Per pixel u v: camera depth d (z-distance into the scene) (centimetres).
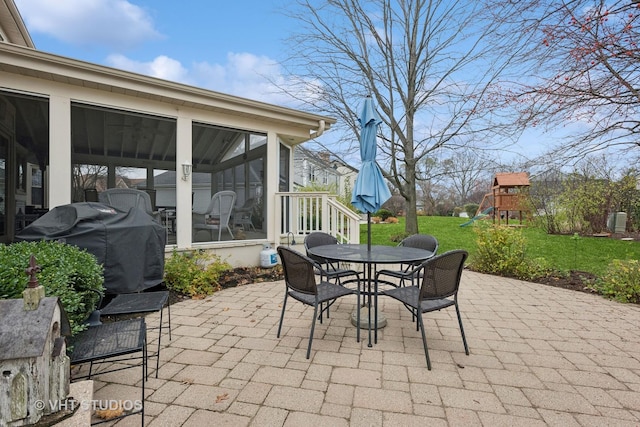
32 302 137
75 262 232
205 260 485
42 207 424
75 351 180
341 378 227
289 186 735
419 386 217
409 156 958
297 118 620
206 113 537
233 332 307
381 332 312
